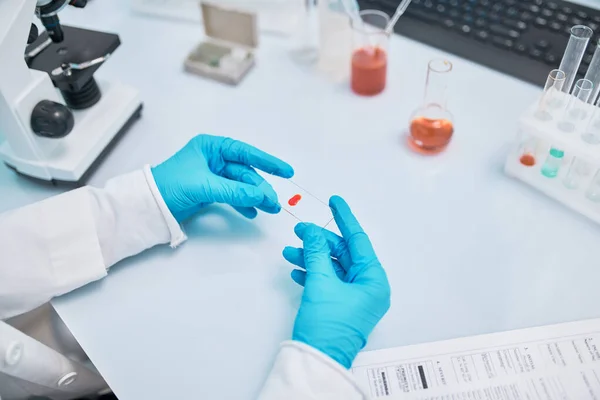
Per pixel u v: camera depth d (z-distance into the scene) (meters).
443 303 0.69
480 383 0.61
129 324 0.69
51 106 0.78
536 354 0.63
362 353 0.65
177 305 0.71
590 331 0.65
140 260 0.77
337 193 0.83
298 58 1.10
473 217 0.79
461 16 1.05
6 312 0.73
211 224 0.80
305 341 0.62
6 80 0.73
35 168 0.85
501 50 1.01
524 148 0.83
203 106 1.01
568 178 0.79
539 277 0.71
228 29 1.09
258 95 1.02
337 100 1.00
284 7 1.14
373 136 0.93
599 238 0.75
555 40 0.98
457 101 0.97
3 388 0.84
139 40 1.16
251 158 0.83
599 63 0.73
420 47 1.08
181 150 0.84
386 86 1.02
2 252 0.71
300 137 0.93
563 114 0.78
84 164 0.86
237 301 0.71
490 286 0.70
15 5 0.71
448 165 0.87
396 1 1.11
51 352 0.76
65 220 0.74
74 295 0.73
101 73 1.08
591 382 0.61
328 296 0.65
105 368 0.65
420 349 0.65
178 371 0.65
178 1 1.20
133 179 0.78
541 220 0.78
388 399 0.61
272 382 0.60
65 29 0.93
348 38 1.04
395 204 0.81
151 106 1.01
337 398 0.59
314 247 0.71
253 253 0.76
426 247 0.75
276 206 0.78
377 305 0.66
